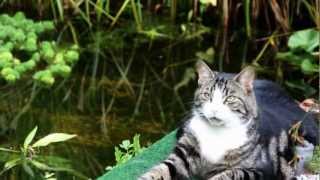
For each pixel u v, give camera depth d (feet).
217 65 20.94
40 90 19.52
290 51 21.45
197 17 23.56
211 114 12.44
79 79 20.22
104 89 19.62
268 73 20.39
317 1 20.79
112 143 16.71
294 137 13.24
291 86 19.58
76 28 23.20
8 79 19.98
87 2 22.85
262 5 22.81
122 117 17.99
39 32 22.84
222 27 22.90
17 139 16.96
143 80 20.18
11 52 21.84
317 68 20.48
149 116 18.06
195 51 21.84
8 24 22.63
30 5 24.31
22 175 15.53
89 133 17.17
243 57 21.43
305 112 14.23
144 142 16.60
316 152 12.95
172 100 18.98
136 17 23.27
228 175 12.37
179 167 12.85
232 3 23.07
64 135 16.02
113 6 24.35
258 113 13.23
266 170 12.59
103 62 21.27
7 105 18.69
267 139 12.93
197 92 12.94
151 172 12.60
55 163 15.96
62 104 18.72
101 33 22.99
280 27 22.63
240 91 12.62
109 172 13.32
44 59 21.35
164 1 24.11
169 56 21.58
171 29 23.18
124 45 22.29
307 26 22.68
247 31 22.39
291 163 13.03
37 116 18.07
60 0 23.21
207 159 12.73
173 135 14.42
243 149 12.60
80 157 16.19
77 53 21.47
